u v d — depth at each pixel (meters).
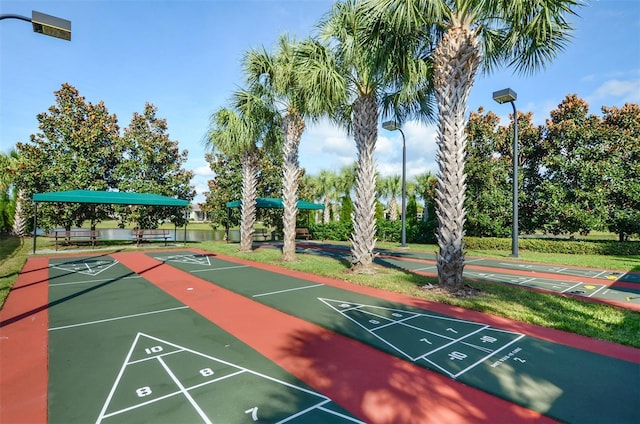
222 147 14.87
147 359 4.08
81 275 9.87
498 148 18.66
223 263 12.38
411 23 6.94
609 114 15.94
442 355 4.16
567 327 5.06
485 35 8.30
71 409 3.00
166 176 20.83
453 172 7.36
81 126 19.09
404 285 8.05
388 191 30.09
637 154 14.71
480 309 6.14
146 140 20.34
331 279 9.20
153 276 9.74
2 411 2.97
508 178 18.08
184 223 21.42
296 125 12.70
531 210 18.08
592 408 2.99
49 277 9.54
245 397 3.21
